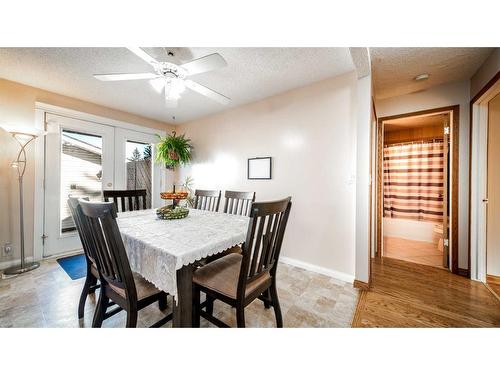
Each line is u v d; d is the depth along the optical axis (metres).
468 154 2.17
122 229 1.41
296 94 2.47
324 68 2.03
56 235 2.74
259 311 1.59
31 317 1.48
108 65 2.00
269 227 1.16
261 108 2.81
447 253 2.38
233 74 2.16
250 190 2.94
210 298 1.42
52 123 2.68
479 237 2.08
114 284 1.11
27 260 2.51
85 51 1.78
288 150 2.54
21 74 2.20
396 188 3.93
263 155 2.79
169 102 1.97
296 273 2.26
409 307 1.63
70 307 1.60
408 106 2.55
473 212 2.10
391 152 3.97
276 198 2.66
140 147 3.65
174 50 1.74
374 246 2.77
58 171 2.74
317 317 1.50
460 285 1.99
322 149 2.27
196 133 3.76
